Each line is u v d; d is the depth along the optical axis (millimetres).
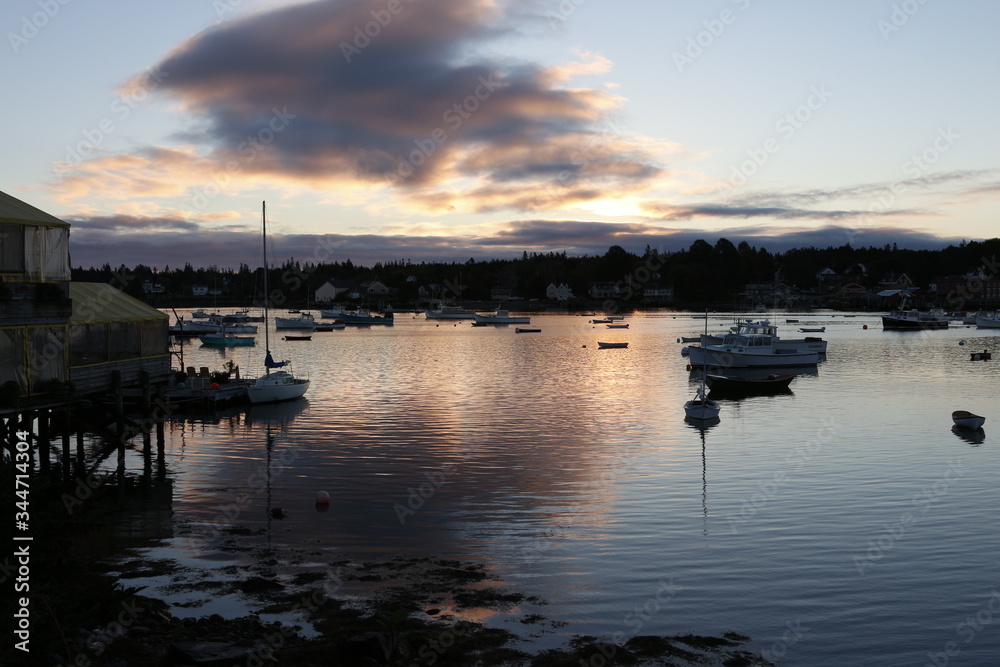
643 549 18406
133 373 32312
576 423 36344
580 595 15641
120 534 19438
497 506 22031
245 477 25609
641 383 53312
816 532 19750
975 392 47750
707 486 24297
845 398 45469
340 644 12492
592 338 108000
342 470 26500
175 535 19359
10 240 22797
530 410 40469
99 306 31891
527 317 154375
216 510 21641
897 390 48969
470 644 13297
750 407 41906
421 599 15336
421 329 136375
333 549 18344
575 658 12883
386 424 36000
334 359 74062
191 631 13344
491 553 18094
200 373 44312
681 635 13883
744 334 68000
